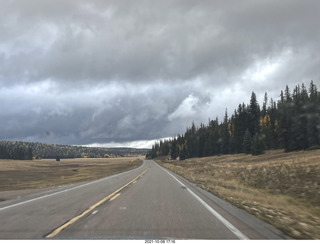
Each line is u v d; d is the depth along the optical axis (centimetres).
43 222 648
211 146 11425
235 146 9850
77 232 552
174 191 1343
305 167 2139
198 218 691
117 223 634
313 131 6550
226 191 1311
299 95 7819
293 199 1287
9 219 688
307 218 739
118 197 1116
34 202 1007
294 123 6862
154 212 777
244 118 9962
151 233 543
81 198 1098
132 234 534
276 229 577
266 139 8656
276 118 8919
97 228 586
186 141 15350
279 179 1920
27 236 522
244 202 966
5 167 9131
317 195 1289
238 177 2461
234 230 567
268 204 980
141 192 1299
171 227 594
